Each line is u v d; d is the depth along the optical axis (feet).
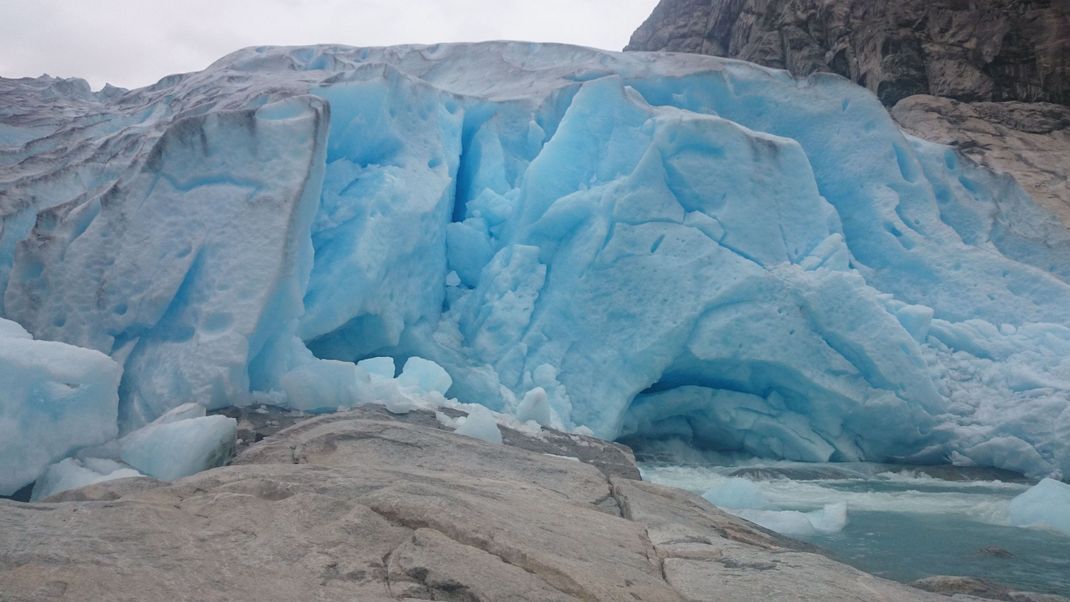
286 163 24.86
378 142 34.19
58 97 55.31
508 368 33.81
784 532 21.27
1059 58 60.39
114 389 19.69
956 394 35.04
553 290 35.42
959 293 38.09
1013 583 16.87
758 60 71.41
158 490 12.59
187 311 23.89
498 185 39.60
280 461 17.20
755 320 33.88
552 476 17.81
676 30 85.61
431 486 13.42
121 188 25.81
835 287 34.53
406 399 25.03
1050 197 47.37
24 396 18.15
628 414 35.22
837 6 68.08
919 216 40.09
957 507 25.61
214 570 9.05
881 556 19.19
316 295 29.04
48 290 25.27
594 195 36.11
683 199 36.73
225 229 24.34
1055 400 32.68
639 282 34.37
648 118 38.24
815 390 34.32
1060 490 23.62
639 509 15.85
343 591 8.87
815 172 41.98
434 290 36.19
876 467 33.47
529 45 50.49
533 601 9.16
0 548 9.00
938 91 62.03
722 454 36.19
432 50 52.47
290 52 51.39
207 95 39.99
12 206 30.12
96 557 8.96
